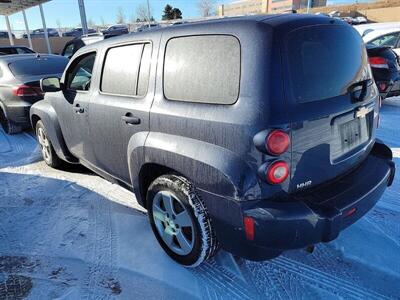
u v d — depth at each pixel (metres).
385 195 3.51
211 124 2.03
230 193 1.97
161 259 2.70
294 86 1.93
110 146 3.07
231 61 2.01
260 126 1.85
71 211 3.50
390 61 6.59
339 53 2.21
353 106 2.24
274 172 1.88
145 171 2.68
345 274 2.46
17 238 3.06
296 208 1.92
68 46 11.19
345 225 2.10
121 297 2.35
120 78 2.86
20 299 2.36
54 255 2.81
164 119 2.34
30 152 5.46
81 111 3.39
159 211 2.61
